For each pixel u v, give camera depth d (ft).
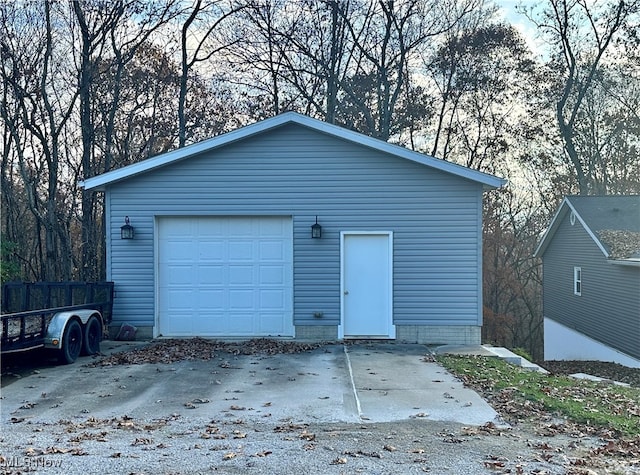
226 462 16.67
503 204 95.71
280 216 40.73
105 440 19.16
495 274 94.17
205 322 40.91
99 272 74.95
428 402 24.40
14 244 66.80
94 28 64.95
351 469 16.11
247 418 22.17
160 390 26.63
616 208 68.54
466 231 39.99
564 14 82.99
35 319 30.37
